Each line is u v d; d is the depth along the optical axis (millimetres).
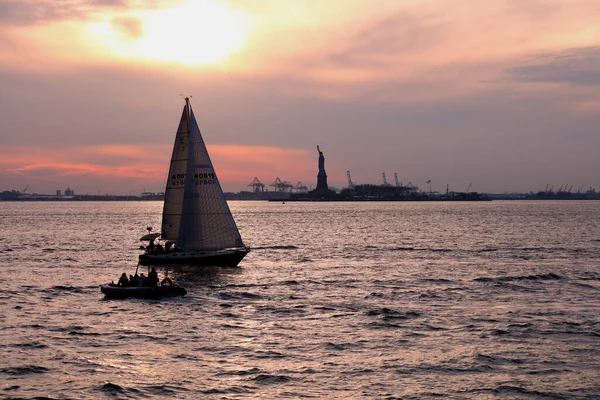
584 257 110500
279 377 41500
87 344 48875
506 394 38875
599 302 64562
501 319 56406
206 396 38500
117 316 58406
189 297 67812
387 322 55594
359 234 182250
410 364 44062
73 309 61562
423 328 53469
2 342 49062
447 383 40594
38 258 111938
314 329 53375
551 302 64688
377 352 46750
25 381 40625
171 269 89875
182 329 53531
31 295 69438
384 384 40375
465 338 50219
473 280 80062
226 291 71875
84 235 181250
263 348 47844
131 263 104125
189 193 88500
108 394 38688
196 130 88375
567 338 50062
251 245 142875
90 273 90125
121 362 44500
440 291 71688
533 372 42500
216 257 89500
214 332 52469
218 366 43719
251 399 38094
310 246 139375
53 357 45469
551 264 99188
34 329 53312
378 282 79562
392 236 171750
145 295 67188
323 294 70312
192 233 88750
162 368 43250
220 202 88562
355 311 60406
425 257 112500
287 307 62469
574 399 38250
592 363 44219
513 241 148625
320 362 44531
